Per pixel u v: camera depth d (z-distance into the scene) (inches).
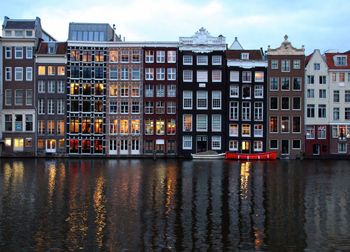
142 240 1023.0
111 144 3486.7
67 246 978.1
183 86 3484.3
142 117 3479.3
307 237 1053.8
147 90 3496.6
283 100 3496.6
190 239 1032.2
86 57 3481.8
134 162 3024.1
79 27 3688.5
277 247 981.2
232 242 1011.9
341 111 3516.2
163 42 3484.3
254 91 3494.1
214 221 1192.8
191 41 3496.6
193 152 3472.0
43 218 1217.4
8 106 3444.9
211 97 3484.3
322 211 1321.4
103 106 3486.7
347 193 1628.9
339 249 971.3
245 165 2800.2
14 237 1040.2
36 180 1958.7
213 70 3486.7
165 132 3476.9
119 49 3496.6
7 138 3440.0
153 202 1440.7
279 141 3486.7
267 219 1220.5
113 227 1129.4
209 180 1973.4
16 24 3462.1
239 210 1327.5
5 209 1328.7
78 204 1403.8
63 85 3464.6
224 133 3474.4
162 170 2431.1
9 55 3452.3
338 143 3506.4
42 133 3457.2
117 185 1806.1
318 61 3513.8
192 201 1461.6
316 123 3506.4
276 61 3491.6
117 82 3491.6
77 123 3469.5
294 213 1294.3
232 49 3634.4
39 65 3454.7
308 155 3444.9
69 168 2534.5
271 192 1644.9
